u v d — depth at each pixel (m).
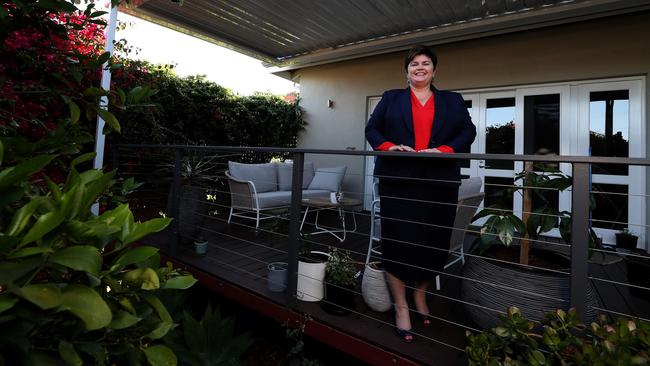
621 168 3.86
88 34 2.69
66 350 0.55
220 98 5.07
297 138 6.50
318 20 4.19
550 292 1.40
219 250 3.12
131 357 0.70
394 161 1.71
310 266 2.07
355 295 2.19
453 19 4.02
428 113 1.77
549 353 1.07
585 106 4.02
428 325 1.79
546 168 1.60
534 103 4.32
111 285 0.70
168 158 3.77
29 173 0.59
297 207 1.98
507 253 1.74
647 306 2.07
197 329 1.87
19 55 1.65
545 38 4.14
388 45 4.77
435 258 1.67
